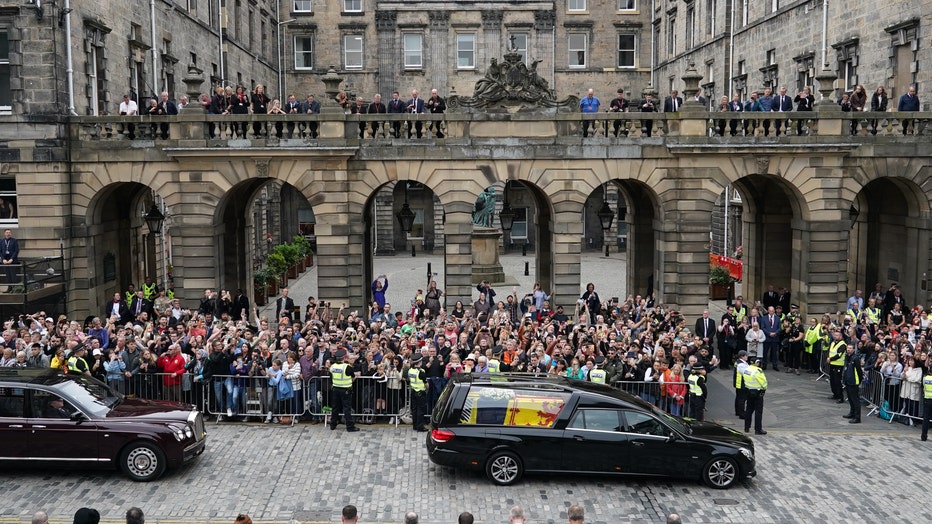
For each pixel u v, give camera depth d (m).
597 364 20.39
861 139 29.64
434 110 30.38
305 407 20.59
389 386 20.53
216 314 28.30
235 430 20.05
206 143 29.00
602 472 16.72
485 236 46.94
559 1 62.19
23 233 28.95
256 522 14.89
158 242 38.94
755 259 35.41
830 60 36.38
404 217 30.41
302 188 29.62
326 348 21.09
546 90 29.95
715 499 16.25
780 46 41.00
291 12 62.03
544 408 16.78
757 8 43.97
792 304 31.36
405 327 24.98
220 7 47.16
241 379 20.47
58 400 16.50
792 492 16.64
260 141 29.05
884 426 21.27
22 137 28.52
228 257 34.81
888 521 15.27
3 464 16.30
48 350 21.59
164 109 29.81
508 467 16.70
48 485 16.30
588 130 29.88
